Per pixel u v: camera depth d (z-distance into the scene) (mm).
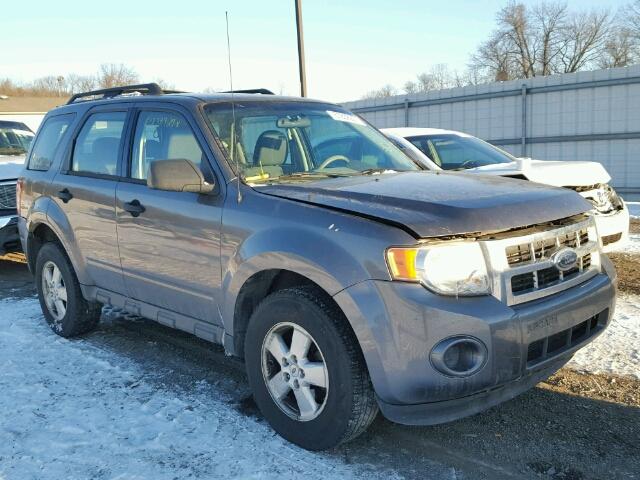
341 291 2932
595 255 3486
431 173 3955
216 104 4117
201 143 3852
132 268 4316
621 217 6574
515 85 19531
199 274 3754
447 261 2822
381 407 2971
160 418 3703
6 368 4555
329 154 4297
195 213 3717
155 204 4004
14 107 45469
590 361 4438
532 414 3682
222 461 3207
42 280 5402
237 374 4391
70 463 3225
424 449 3314
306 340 3201
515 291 2963
